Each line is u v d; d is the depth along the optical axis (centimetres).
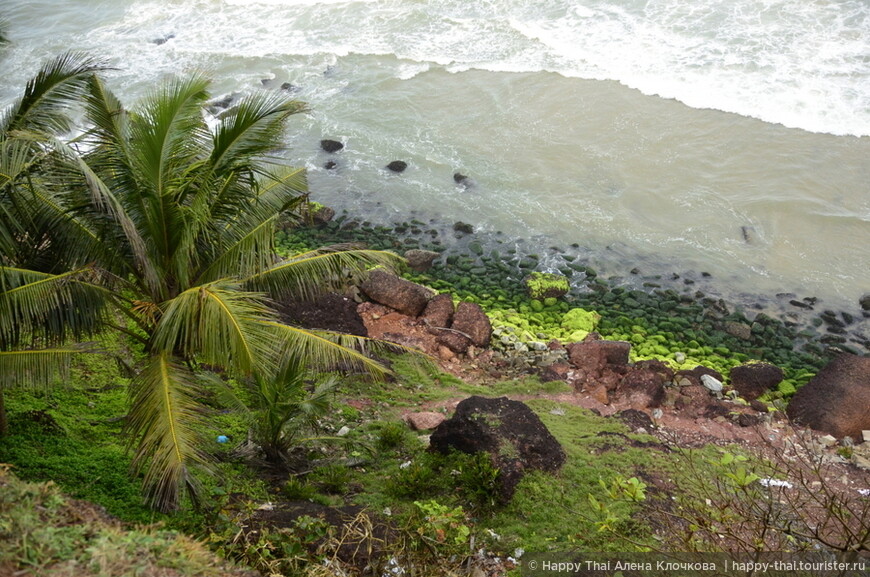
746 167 2234
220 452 1067
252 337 839
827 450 1287
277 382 1020
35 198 894
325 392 1088
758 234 2016
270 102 940
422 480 1052
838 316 1773
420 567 878
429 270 1925
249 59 2970
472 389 1420
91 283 918
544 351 1564
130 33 3272
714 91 2533
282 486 1033
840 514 737
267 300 933
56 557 553
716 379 1494
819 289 1847
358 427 1241
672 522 984
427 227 2078
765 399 1466
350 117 2577
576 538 941
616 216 2098
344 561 875
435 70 2798
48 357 864
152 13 3434
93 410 1134
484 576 891
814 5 2898
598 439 1212
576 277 1905
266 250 973
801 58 2633
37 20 3441
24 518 566
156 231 954
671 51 2739
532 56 2806
